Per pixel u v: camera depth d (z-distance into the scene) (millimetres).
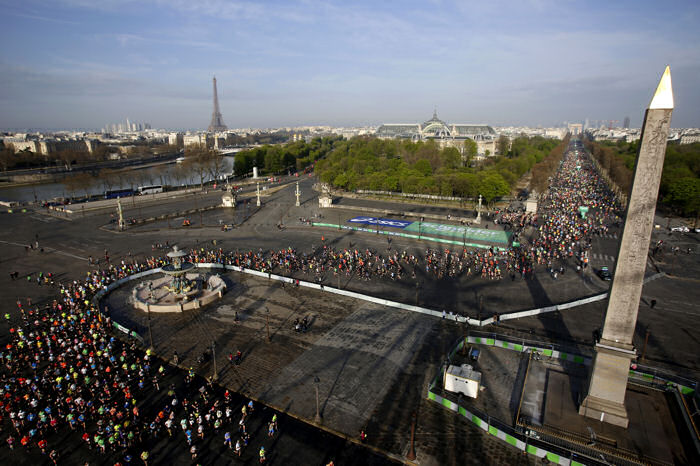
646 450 40969
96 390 52156
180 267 78938
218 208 171875
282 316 72938
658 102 37969
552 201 180375
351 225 142375
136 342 64188
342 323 70062
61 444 43531
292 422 46562
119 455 41906
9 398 50062
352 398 50562
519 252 109625
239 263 100500
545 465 40438
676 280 90938
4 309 76125
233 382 54031
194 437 44281
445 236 127062
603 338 44656
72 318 69375
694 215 151375
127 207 171000
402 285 86938
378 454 41844
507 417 46906
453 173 197375
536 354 59812
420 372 56000
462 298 80438
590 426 44469
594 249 113125
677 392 49312
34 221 147125
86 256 107750
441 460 41031
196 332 67438
